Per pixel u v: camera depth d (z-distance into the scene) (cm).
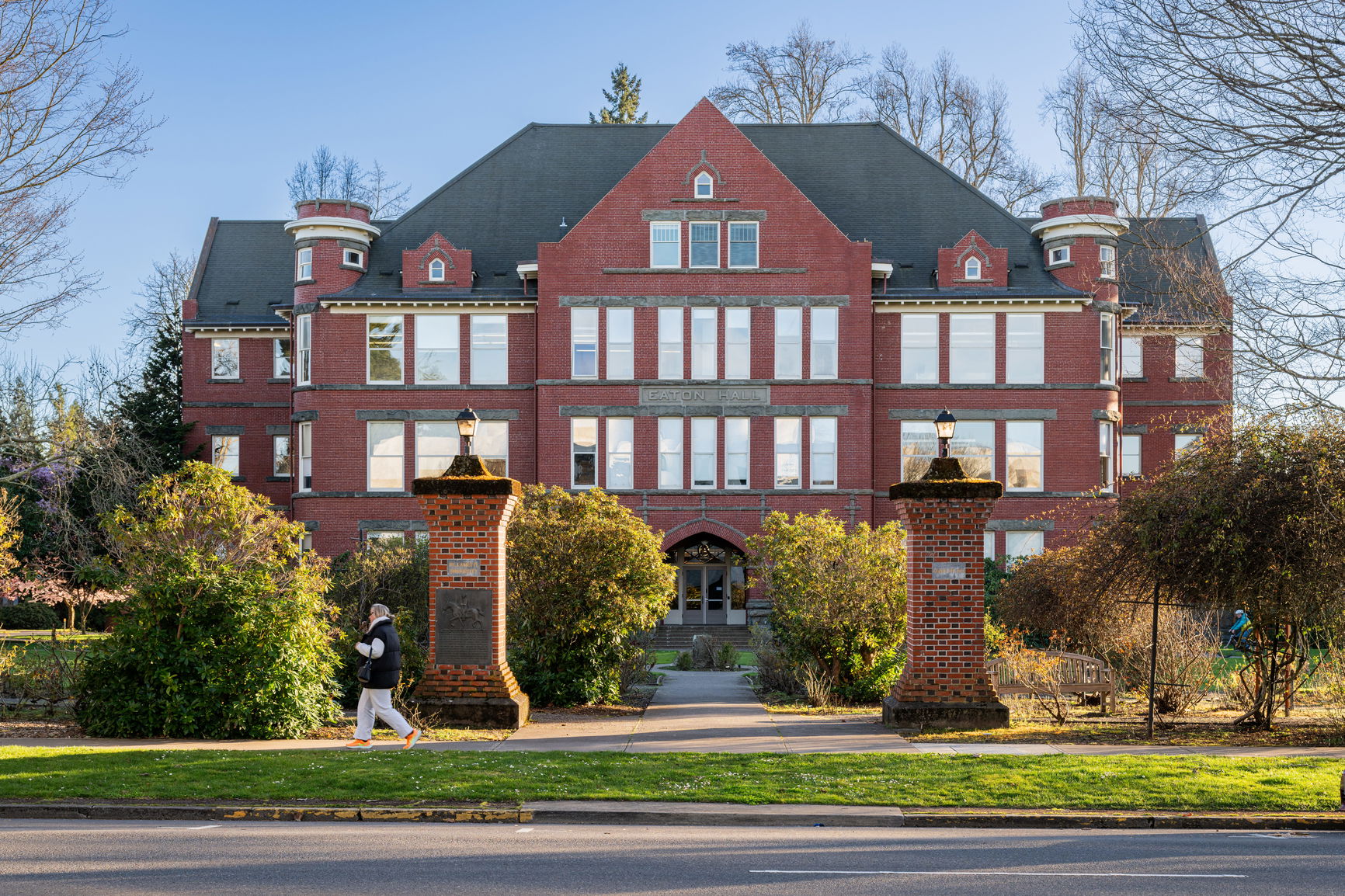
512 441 4000
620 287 3941
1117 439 4075
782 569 2278
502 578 1812
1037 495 3950
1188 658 2036
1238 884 895
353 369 4000
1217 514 1606
